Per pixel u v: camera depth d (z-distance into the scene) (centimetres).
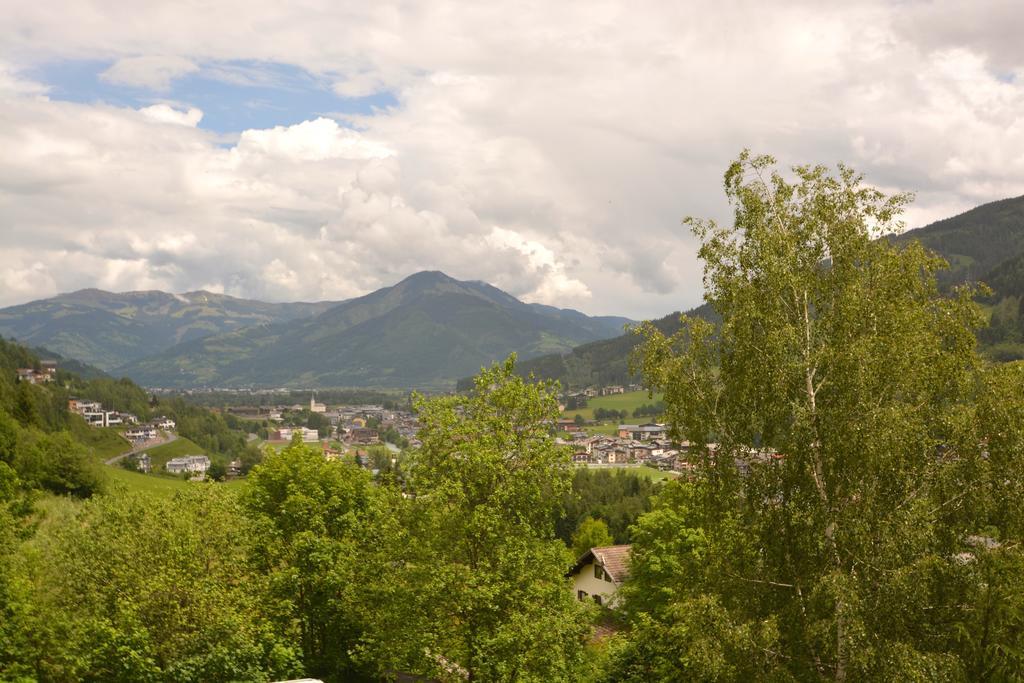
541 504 2988
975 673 1845
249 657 2503
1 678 2291
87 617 2559
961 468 1909
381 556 3042
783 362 2081
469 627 2819
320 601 3350
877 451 1884
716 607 1972
